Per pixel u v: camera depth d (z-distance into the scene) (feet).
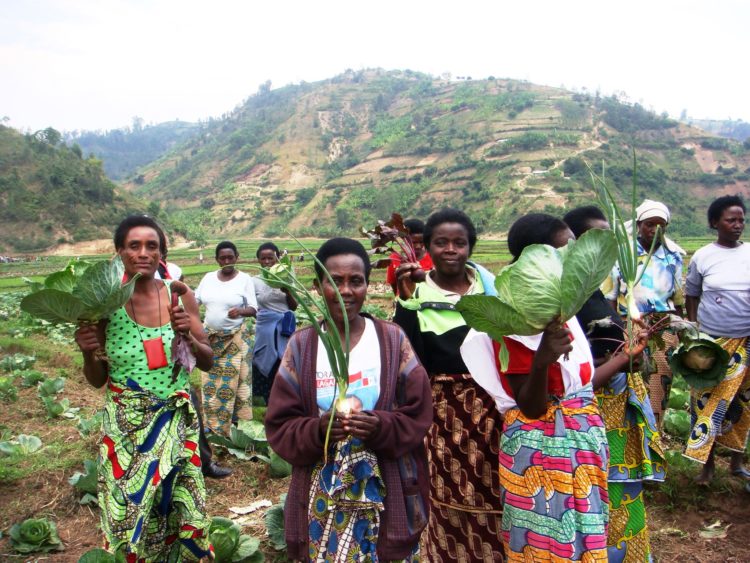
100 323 10.92
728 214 16.69
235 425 21.67
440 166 407.64
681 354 10.93
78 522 15.40
